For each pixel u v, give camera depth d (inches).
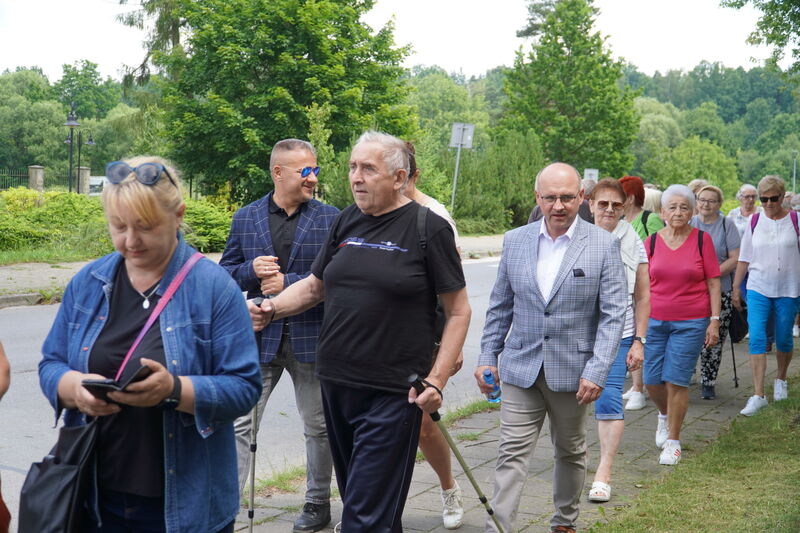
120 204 96.1
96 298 103.0
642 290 213.5
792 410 292.0
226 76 1122.0
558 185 173.0
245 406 101.9
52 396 100.7
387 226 147.1
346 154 983.0
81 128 3321.9
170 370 99.3
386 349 142.9
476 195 1312.7
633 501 207.3
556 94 2058.3
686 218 249.9
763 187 308.3
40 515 96.4
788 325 307.7
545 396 175.5
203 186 1188.5
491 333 182.2
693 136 4379.9
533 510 200.5
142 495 99.9
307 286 158.7
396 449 142.7
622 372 212.5
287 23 1122.7
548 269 176.1
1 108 3312.0
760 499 198.8
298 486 216.5
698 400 323.6
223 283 103.7
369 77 1211.9
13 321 462.3
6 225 742.5
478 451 249.1
